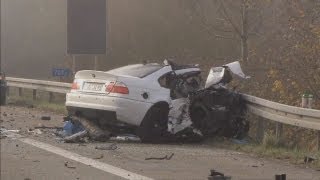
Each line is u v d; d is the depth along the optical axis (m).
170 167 19.14
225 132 25.98
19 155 20.81
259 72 44.75
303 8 41.59
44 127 28.38
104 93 24.33
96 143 24.17
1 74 43.53
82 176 17.44
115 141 24.78
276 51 44.88
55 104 41.62
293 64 39.47
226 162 20.31
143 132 24.53
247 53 47.53
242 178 17.53
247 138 26.61
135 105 24.11
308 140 29.66
